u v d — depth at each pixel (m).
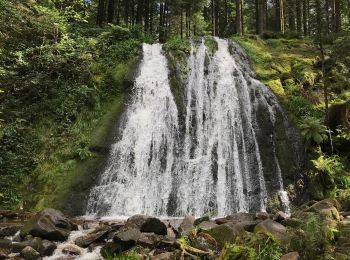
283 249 6.30
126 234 7.62
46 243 7.89
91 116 15.70
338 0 22.80
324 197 12.77
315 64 19.03
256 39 21.73
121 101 16.45
